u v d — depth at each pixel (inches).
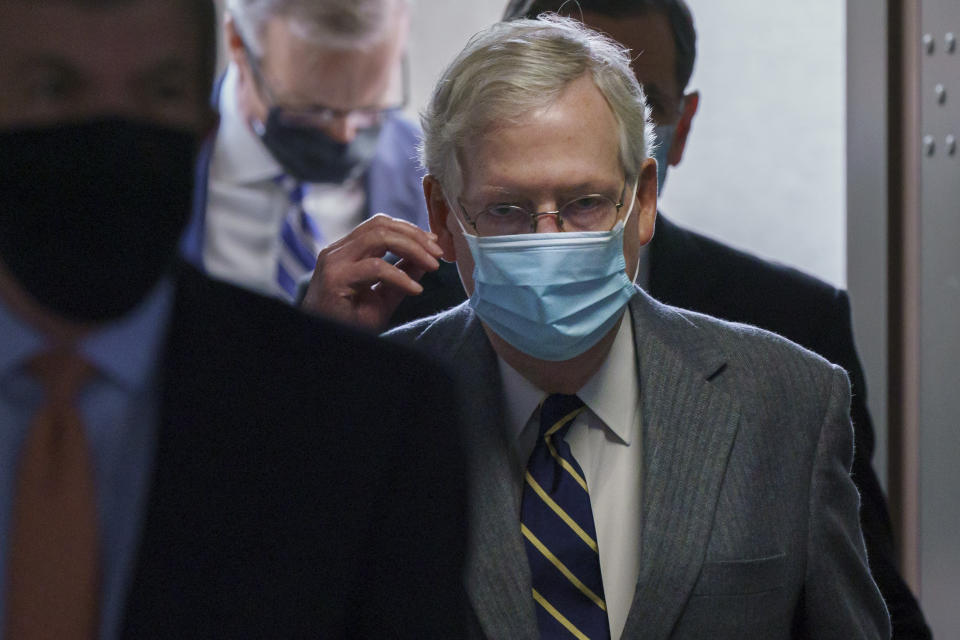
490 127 168.9
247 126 388.8
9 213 88.2
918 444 414.0
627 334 186.2
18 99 88.9
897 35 409.7
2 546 91.7
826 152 422.6
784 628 176.4
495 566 168.2
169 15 91.1
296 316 107.7
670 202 435.8
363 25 387.2
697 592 169.8
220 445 99.3
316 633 100.1
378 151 398.3
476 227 173.6
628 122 172.9
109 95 90.2
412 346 112.7
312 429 103.0
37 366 94.1
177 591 95.4
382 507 106.0
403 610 105.8
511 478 173.5
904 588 220.4
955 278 403.2
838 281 424.5
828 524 180.2
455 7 398.9
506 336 175.6
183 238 96.3
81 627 92.5
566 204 170.4
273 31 386.6
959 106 399.9
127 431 97.5
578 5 245.1
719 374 184.5
